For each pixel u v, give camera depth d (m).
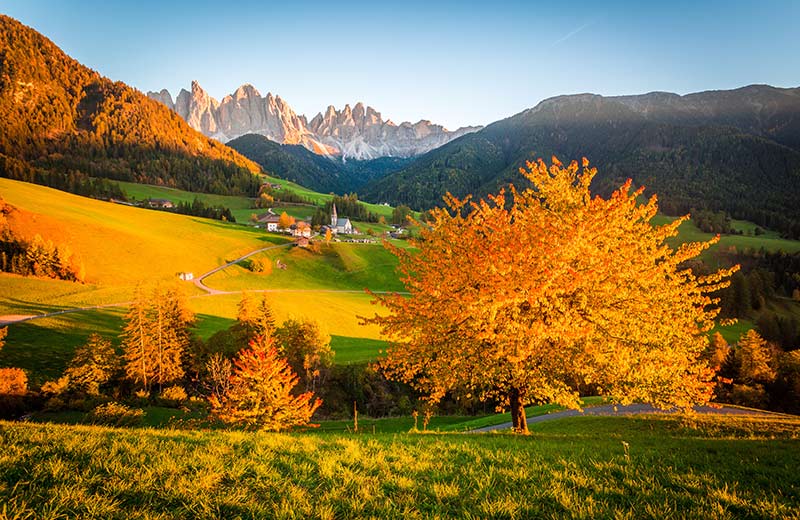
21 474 7.20
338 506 7.12
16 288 86.12
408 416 59.81
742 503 7.64
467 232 18.53
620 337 16.28
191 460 8.38
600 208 17.45
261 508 6.83
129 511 6.41
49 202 146.12
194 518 6.45
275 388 34.22
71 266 103.19
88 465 7.77
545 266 15.77
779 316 130.75
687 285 17.78
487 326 15.90
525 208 20.03
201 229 177.88
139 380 55.69
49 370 53.72
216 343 65.56
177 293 65.50
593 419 28.11
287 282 143.62
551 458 10.49
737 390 69.56
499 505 7.29
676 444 13.20
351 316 111.62
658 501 7.66
